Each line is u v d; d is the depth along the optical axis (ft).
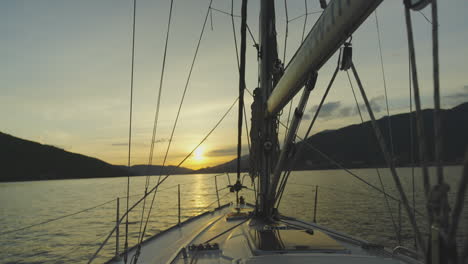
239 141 19.38
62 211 105.09
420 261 10.50
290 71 11.89
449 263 2.98
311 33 9.26
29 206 126.41
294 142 15.40
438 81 3.05
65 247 49.16
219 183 263.08
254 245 11.68
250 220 17.93
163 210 87.71
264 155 18.13
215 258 12.09
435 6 3.09
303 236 12.59
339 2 6.91
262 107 18.20
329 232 15.99
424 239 3.96
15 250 48.62
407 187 65.05
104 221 74.79
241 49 17.89
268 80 18.15
